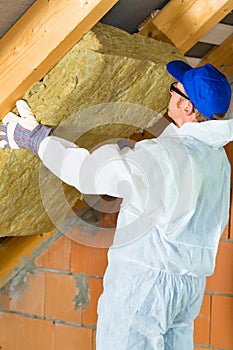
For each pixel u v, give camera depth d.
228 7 2.81
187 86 2.63
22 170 2.84
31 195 3.09
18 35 2.51
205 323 3.62
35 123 2.63
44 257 3.94
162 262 2.63
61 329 3.91
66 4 2.36
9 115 2.66
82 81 2.55
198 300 2.82
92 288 3.82
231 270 3.59
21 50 2.51
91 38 2.44
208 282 3.61
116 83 2.68
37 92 2.60
